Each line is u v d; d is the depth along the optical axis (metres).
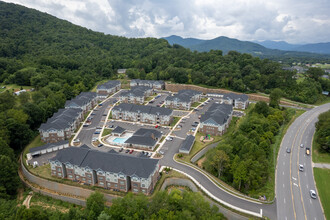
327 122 116.88
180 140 127.44
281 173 93.38
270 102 169.50
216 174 99.25
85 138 131.25
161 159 106.69
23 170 102.62
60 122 130.00
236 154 100.44
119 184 86.12
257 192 83.38
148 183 82.12
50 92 178.25
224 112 147.38
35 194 91.75
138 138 119.62
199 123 148.88
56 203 87.25
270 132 116.12
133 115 157.00
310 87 199.00
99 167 86.88
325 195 80.94
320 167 97.56
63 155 93.25
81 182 91.44
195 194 71.88
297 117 155.38
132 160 87.06
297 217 71.00
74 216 68.38
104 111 177.88
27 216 64.69
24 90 192.50
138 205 67.94
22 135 120.00
